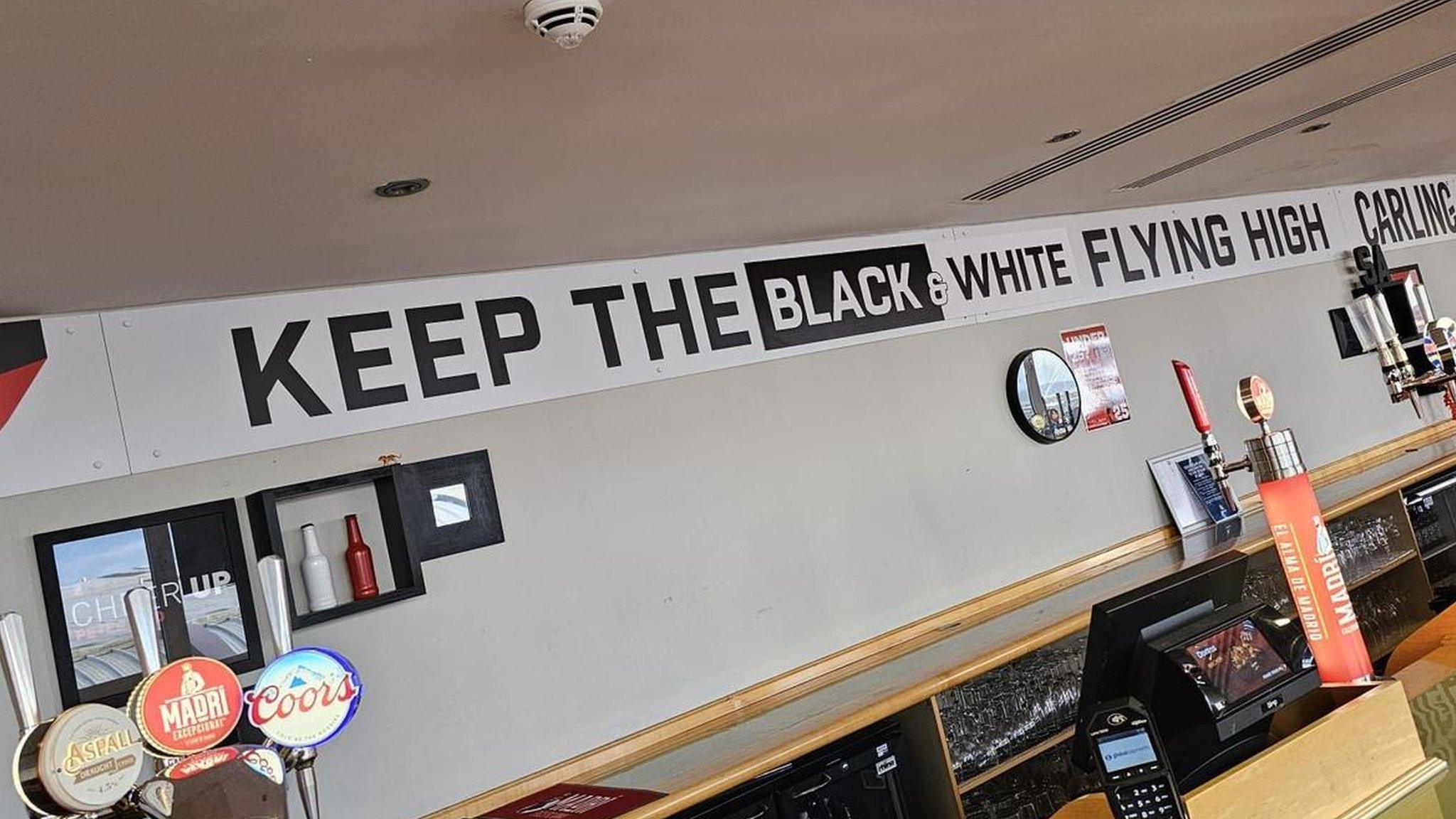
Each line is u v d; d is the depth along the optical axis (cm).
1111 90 343
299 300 349
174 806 177
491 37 205
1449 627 293
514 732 360
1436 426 711
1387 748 206
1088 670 203
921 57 272
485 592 363
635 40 221
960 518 481
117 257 278
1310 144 518
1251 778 188
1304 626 227
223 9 173
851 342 467
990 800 391
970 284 512
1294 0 297
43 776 164
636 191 329
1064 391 527
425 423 364
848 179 375
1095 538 525
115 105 198
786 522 432
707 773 315
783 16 226
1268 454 226
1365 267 678
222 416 332
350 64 203
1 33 165
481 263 371
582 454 392
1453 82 455
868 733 353
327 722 204
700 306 430
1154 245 591
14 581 297
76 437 310
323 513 344
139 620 182
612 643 384
